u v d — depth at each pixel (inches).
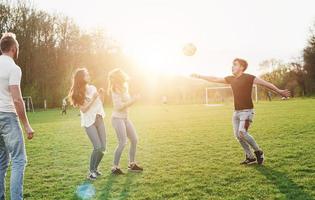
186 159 336.8
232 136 485.1
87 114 275.3
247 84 301.9
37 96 2011.6
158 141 469.1
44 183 269.7
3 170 208.5
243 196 217.5
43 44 2055.9
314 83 2420.0
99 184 259.8
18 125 202.2
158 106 1771.7
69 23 2162.9
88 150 422.6
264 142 415.5
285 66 2493.8
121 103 286.8
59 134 604.4
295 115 761.6
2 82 197.2
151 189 240.4
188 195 223.5
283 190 226.1
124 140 291.0
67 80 2097.7
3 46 203.9
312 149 356.5
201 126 641.0
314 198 209.0
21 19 1959.9
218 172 279.6
